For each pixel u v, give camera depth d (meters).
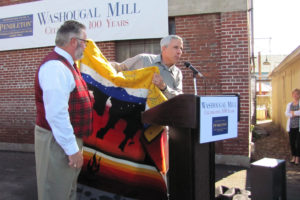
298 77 8.85
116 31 6.20
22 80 7.23
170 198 2.31
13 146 7.37
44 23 6.84
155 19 5.95
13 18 7.14
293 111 6.39
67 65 2.19
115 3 6.17
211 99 2.09
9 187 4.54
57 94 2.03
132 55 6.31
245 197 3.14
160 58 3.30
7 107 7.41
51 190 2.18
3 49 7.30
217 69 5.71
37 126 2.26
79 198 3.01
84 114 2.29
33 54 7.07
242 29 5.50
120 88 2.92
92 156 3.01
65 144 2.06
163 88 2.84
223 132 2.23
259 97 23.53
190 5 5.75
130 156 2.88
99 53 3.06
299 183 4.88
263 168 2.59
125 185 2.89
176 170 2.27
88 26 6.39
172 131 2.29
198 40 5.79
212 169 2.46
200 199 2.29
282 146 8.72
